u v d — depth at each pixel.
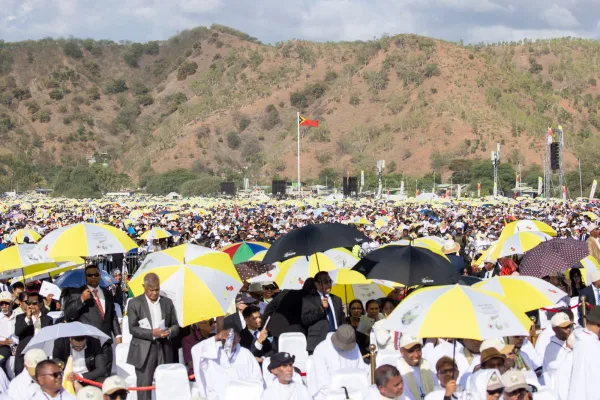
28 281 14.72
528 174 159.75
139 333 9.52
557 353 9.02
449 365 7.70
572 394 8.23
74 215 58.09
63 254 12.49
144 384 9.57
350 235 11.76
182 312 10.03
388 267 10.85
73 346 9.43
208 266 10.54
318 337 10.50
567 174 136.88
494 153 98.88
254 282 14.62
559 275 13.31
